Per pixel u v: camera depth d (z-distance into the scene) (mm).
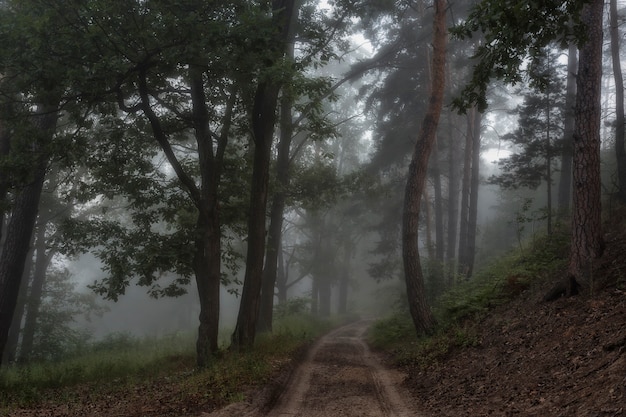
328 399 9602
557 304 10289
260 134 15555
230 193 17125
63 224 16078
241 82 13914
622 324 7516
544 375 7590
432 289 22250
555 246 15484
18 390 12305
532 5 6781
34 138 13609
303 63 13977
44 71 11781
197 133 14719
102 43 11977
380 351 18484
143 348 22562
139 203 16375
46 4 11898
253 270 15336
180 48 12148
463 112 8320
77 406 9516
